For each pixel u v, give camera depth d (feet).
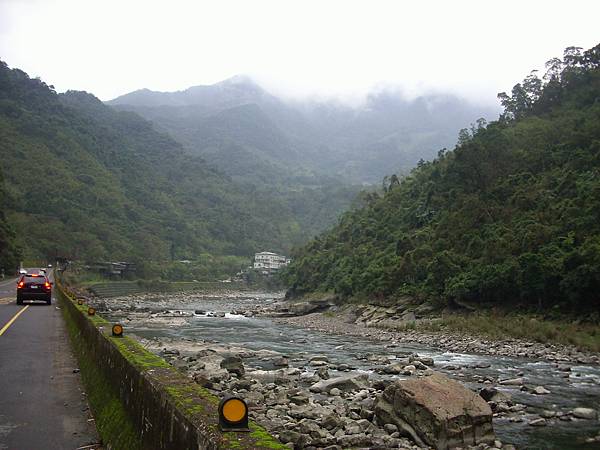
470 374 71.67
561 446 37.65
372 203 304.71
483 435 37.29
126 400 20.53
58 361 41.98
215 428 11.94
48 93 605.73
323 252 285.43
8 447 22.33
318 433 36.04
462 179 208.85
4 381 34.47
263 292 442.09
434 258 168.04
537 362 86.28
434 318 151.02
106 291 306.76
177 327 150.51
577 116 230.68
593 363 86.38
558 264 121.60
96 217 432.66
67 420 26.25
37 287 97.50
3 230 239.91
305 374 66.90
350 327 157.07
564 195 164.96
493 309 139.54
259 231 624.59
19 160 429.79
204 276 455.22
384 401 42.01
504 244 146.92
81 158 517.14
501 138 211.61
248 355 87.10
